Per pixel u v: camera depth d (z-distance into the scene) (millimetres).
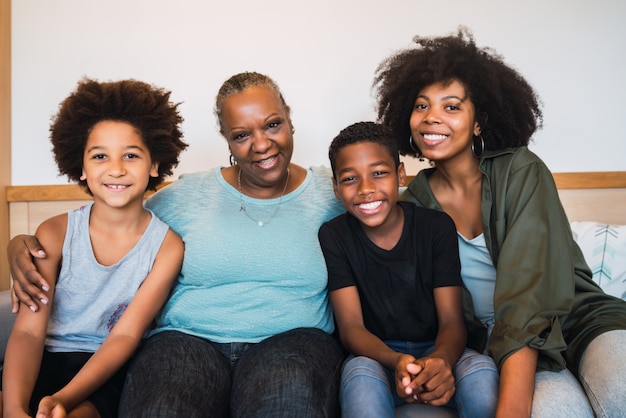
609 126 1903
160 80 1942
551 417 1004
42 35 1938
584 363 1130
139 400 1056
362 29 1932
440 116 1364
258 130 1285
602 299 1269
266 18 1940
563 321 1243
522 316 1112
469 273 1377
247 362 1180
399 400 1216
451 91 1375
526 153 1338
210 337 1272
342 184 1309
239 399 1092
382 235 1332
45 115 1936
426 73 1398
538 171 1292
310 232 1350
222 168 1458
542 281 1154
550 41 1904
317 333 1271
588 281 1304
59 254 1266
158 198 1424
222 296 1295
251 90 1295
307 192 1404
